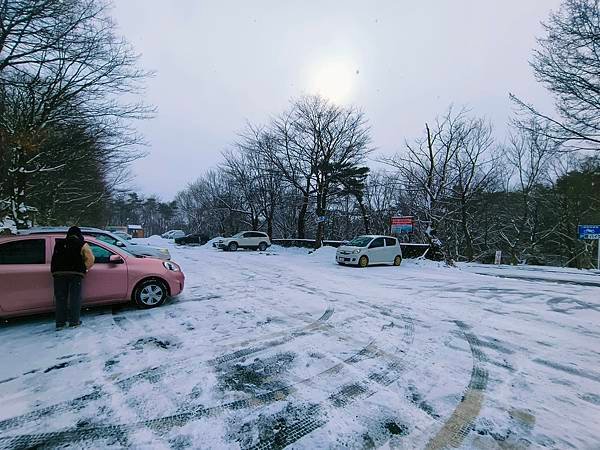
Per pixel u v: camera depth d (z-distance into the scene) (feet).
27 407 10.00
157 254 37.60
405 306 23.34
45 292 17.60
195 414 9.72
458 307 23.49
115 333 16.46
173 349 14.55
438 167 73.77
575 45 39.04
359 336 16.61
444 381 11.96
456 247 104.68
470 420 9.55
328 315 20.39
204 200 160.45
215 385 11.44
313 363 13.30
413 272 45.16
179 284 22.43
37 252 17.90
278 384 11.56
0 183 35.68
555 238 101.04
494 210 102.12
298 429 9.07
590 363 13.78
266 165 94.02
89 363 13.07
